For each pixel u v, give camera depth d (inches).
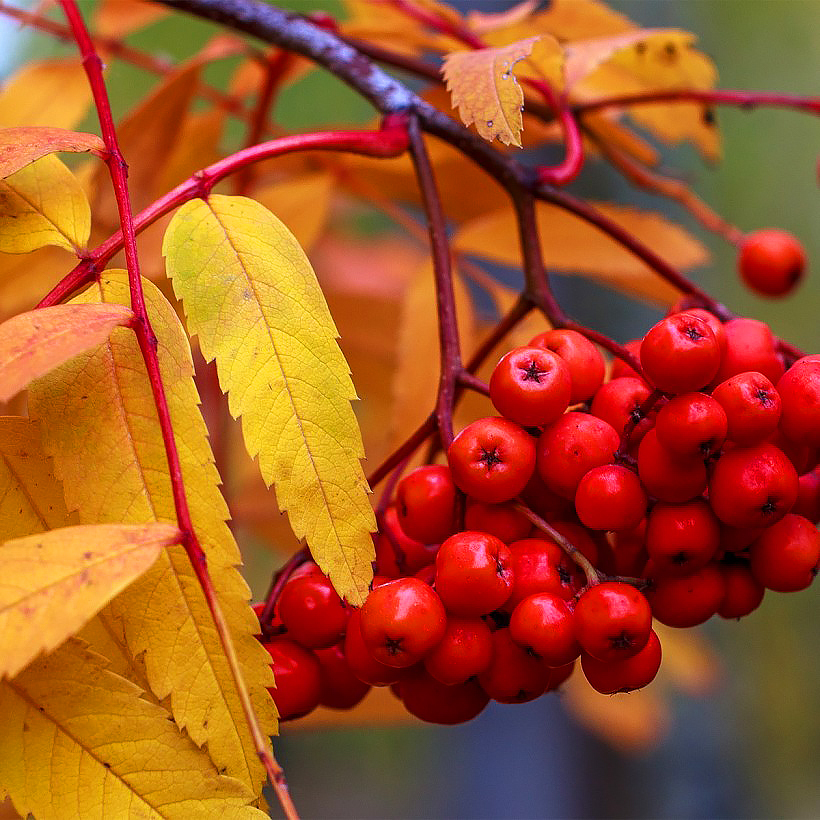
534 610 19.1
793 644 63.4
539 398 19.2
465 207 23.9
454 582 19.0
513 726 37.7
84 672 18.6
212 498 18.7
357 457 18.9
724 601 19.8
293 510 18.8
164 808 18.5
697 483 19.2
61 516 18.7
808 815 59.6
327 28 22.8
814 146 55.7
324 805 62.7
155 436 18.8
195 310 19.0
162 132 22.5
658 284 23.0
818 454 19.9
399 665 19.1
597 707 33.2
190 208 19.2
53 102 22.8
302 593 19.7
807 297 59.7
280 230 19.2
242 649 18.6
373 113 35.4
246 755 18.6
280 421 18.9
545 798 37.3
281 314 19.0
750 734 57.0
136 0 23.7
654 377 19.1
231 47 22.7
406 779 63.4
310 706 19.7
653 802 38.8
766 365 19.6
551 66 21.2
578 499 19.2
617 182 34.1
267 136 24.1
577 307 35.7
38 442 18.7
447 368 20.0
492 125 19.4
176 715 18.6
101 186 22.3
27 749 18.5
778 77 55.3
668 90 23.3
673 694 40.3
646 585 19.2
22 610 17.9
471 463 19.2
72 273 19.0
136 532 18.2
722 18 52.4
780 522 19.7
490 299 30.7
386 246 30.1
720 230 23.5
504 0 33.9
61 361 18.3
